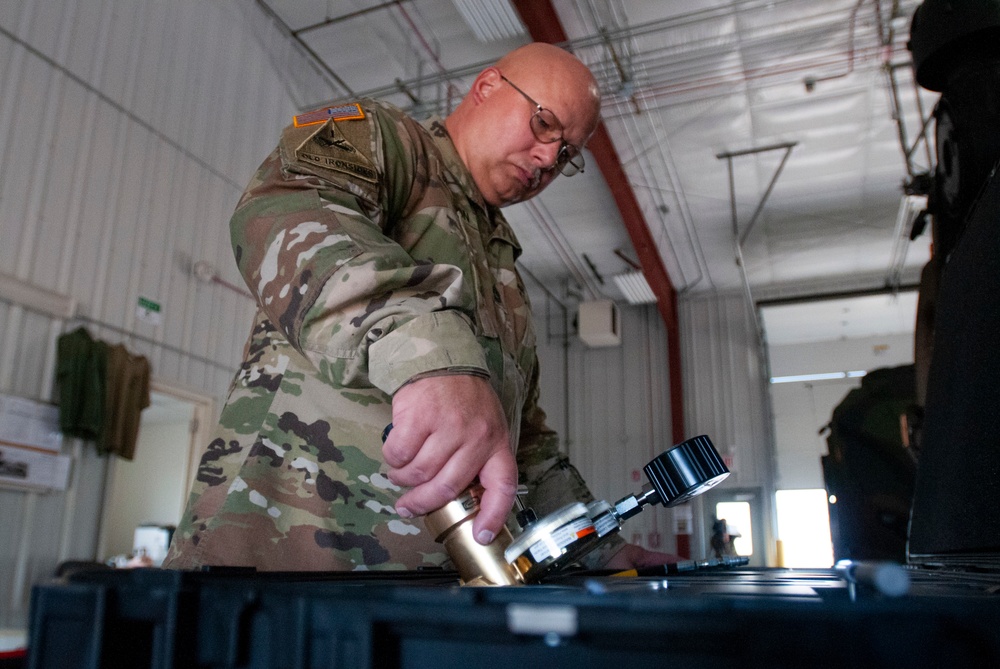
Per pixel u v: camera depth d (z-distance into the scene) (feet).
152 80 16.14
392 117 2.85
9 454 12.51
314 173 2.17
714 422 30.60
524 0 15.83
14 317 12.89
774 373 33.94
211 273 16.94
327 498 2.41
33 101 13.55
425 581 1.76
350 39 19.80
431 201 2.88
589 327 30.91
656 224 26.21
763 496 29.35
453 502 1.56
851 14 17.34
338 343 1.59
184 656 0.87
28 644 0.96
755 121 20.89
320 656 0.80
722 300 31.99
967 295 2.10
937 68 2.72
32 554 12.87
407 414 1.47
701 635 0.68
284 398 2.51
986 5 2.50
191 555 2.15
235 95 18.49
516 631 0.73
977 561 1.98
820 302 30.30
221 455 2.51
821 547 31.17
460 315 1.67
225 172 17.95
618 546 3.17
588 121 3.82
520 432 3.71
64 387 13.30
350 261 1.67
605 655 0.72
